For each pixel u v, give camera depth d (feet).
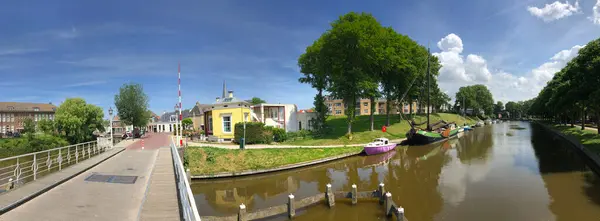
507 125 313.73
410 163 88.53
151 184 37.73
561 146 118.21
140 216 25.68
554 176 66.39
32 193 31.73
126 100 169.27
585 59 78.79
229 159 75.87
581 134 126.93
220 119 115.14
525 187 58.39
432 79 196.65
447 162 88.48
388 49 129.70
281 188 62.34
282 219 43.93
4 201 28.58
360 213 46.06
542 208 47.06
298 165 80.64
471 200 51.80
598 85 77.05
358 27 115.55
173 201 30.27
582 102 120.57
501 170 74.18
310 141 115.85
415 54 163.02
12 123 268.82
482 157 95.25
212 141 116.16
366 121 190.90
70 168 48.80
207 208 50.21
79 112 125.29
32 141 101.60
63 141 111.75
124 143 119.34
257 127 103.55
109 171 48.37
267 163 77.10
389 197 44.65
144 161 60.64
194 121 247.50
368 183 65.41
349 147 103.35
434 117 246.27
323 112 138.82
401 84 172.96
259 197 56.39
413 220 43.68
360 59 126.62
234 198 55.77
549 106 158.10
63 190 35.17
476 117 378.53
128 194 33.71
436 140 142.51
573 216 43.65
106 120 158.30
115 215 26.50
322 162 87.71
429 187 60.64
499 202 50.29
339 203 49.90
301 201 48.03
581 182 60.64
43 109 300.20
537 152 102.94
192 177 67.00
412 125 134.21
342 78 123.03
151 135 196.24
